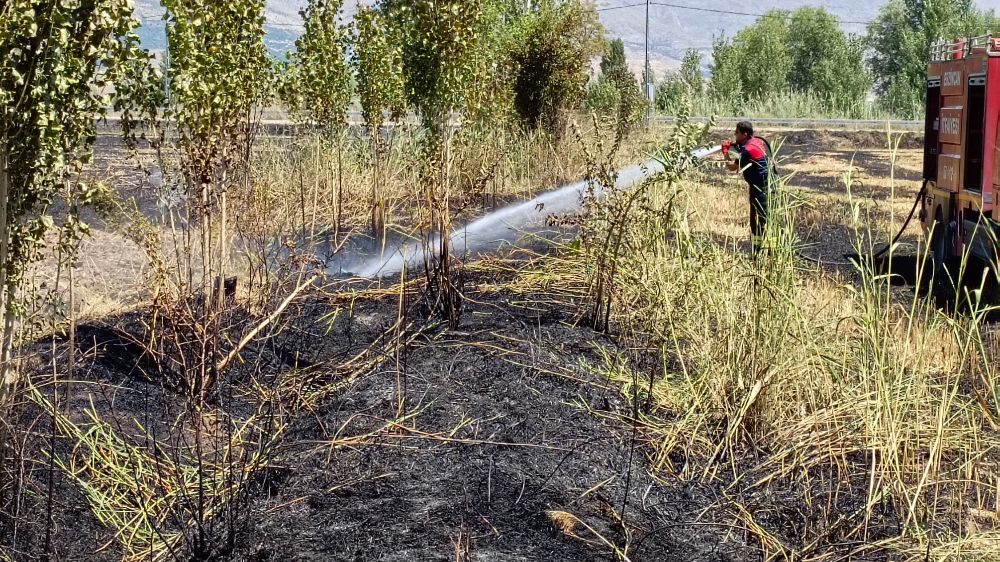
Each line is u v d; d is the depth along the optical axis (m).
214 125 6.85
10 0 4.24
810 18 59.53
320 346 7.62
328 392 6.61
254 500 5.16
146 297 8.53
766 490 5.68
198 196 6.94
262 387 6.68
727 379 6.61
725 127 33.34
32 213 5.04
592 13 18.28
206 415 6.12
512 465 5.58
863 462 6.04
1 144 4.41
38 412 5.75
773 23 60.16
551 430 6.11
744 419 6.30
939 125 11.59
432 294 8.38
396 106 12.34
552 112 17.72
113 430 5.75
